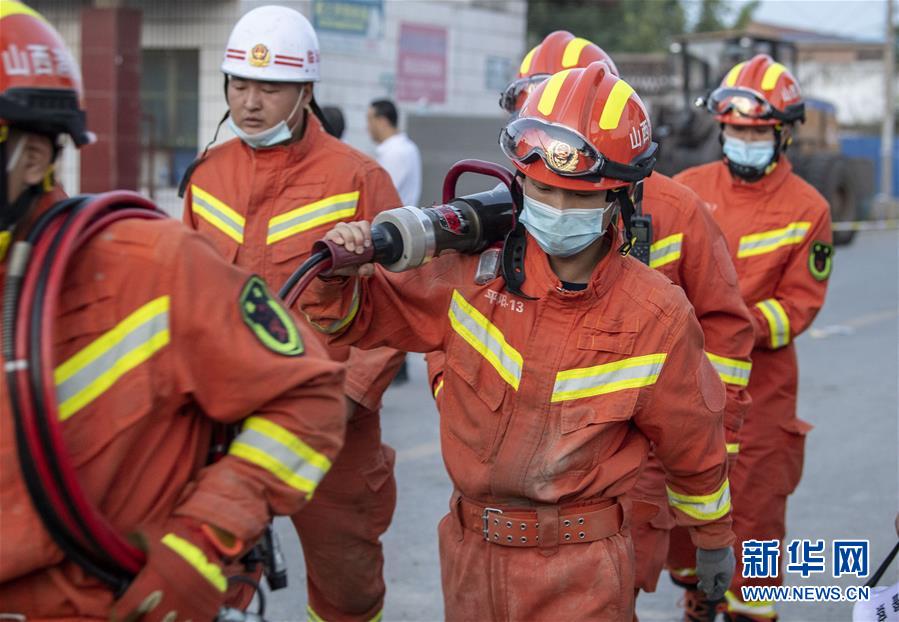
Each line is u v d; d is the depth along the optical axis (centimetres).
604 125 259
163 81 1462
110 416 194
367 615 392
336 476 372
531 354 269
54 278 185
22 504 187
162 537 195
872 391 887
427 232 266
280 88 368
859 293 1420
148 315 195
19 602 196
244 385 200
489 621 279
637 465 278
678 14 3412
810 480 655
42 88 189
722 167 484
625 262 274
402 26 1684
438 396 308
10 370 180
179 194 388
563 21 3055
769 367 455
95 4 1446
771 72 463
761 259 463
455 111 1802
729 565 306
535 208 263
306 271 256
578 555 273
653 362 268
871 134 4038
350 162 381
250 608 470
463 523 286
